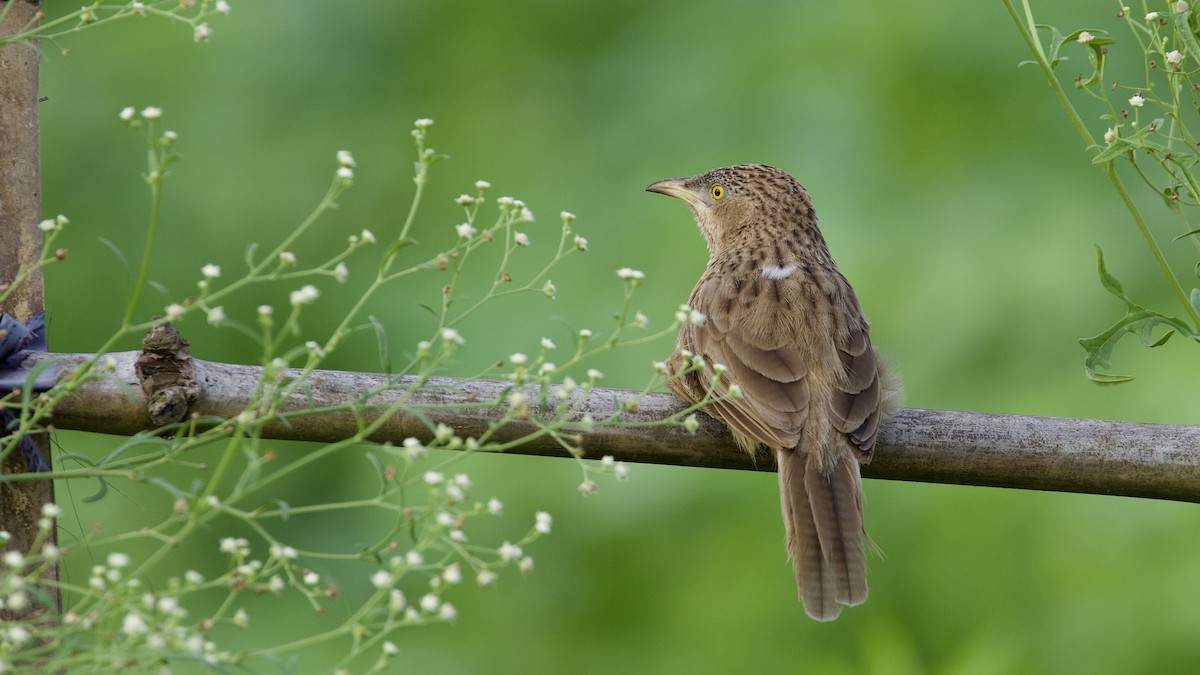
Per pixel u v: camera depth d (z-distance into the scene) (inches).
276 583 214.7
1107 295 456.8
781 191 425.1
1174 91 281.7
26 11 284.0
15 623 205.5
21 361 272.7
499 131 545.6
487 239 246.4
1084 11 489.7
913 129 489.4
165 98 530.9
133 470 221.6
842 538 320.2
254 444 219.9
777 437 327.6
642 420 319.0
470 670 472.1
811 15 508.7
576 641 477.4
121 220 518.3
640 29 550.6
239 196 521.3
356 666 464.4
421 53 557.3
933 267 464.1
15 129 282.0
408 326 496.7
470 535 470.9
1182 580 429.7
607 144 519.2
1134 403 445.1
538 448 300.4
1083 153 478.6
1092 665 431.5
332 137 536.4
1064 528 446.6
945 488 457.4
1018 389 448.8
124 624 198.5
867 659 407.2
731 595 468.1
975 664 404.5
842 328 355.3
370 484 481.7
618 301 477.7
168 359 274.5
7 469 271.0
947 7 494.6
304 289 223.5
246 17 539.5
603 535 469.7
